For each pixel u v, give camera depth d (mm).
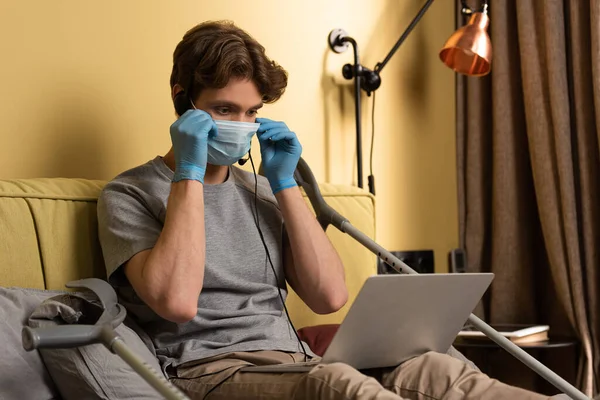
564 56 2695
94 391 1434
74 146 1999
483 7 2580
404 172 2863
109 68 2082
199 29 1813
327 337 2051
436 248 2965
